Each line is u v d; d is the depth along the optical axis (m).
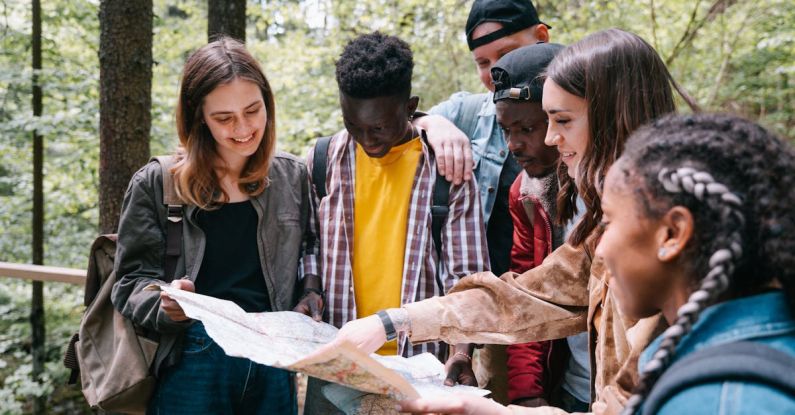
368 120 1.66
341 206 1.86
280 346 1.41
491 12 2.21
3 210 6.66
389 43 1.69
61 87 6.05
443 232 1.82
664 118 0.88
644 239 0.82
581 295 1.53
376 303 1.81
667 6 6.41
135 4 3.50
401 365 1.51
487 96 2.20
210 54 1.75
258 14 7.09
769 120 6.56
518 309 1.54
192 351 1.75
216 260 1.81
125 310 1.73
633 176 0.83
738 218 0.75
